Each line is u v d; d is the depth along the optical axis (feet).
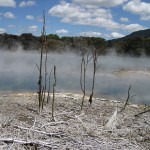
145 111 45.96
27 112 41.83
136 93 84.07
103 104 52.34
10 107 44.45
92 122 39.17
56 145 30.81
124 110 48.75
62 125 36.81
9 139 30.32
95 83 97.25
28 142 30.45
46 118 39.27
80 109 45.83
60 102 50.67
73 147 30.99
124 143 33.45
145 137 36.47
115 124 38.91
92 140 32.91
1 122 35.09
